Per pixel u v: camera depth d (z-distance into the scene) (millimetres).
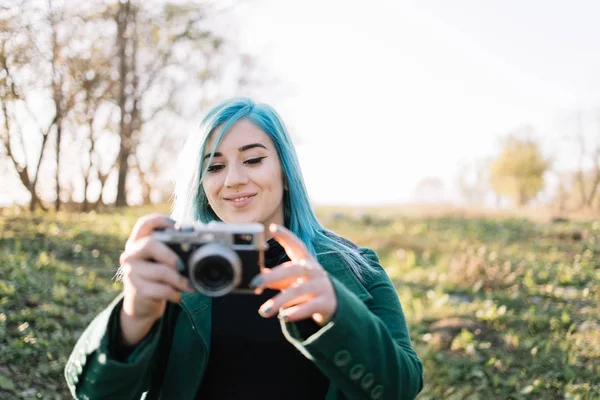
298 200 1983
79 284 7219
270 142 1930
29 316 5695
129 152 21266
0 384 4484
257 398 1700
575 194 37438
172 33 21688
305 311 1433
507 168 41281
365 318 1518
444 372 5445
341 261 1926
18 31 14398
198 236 1469
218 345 1736
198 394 1740
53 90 16688
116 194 22719
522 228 14836
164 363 1825
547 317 6984
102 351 1474
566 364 5535
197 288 1422
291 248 1510
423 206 25172
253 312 1755
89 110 19203
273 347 1720
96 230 11945
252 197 1884
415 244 12383
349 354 1465
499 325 6715
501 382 5277
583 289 8594
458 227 15641
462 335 6074
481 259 9234
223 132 1885
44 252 8617
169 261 1446
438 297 7969
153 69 21906
